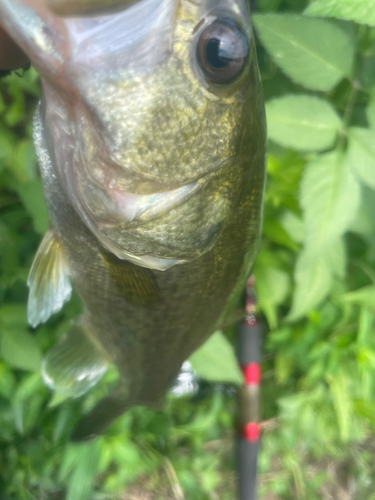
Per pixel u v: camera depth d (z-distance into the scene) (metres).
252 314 0.21
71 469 0.28
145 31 0.08
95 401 0.23
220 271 0.13
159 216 0.10
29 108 0.21
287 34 0.14
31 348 0.21
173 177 0.09
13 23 0.08
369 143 0.15
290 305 0.23
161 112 0.09
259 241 0.14
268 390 0.30
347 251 0.23
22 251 0.23
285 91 0.20
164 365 0.16
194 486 0.30
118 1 0.08
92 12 0.08
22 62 0.12
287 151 0.18
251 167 0.11
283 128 0.15
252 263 0.14
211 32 0.08
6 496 0.28
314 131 0.15
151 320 0.14
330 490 0.34
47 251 0.13
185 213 0.10
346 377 0.25
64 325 0.22
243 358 0.22
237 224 0.12
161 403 0.19
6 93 0.21
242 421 0.23
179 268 0.13
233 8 0.08
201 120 0.09
